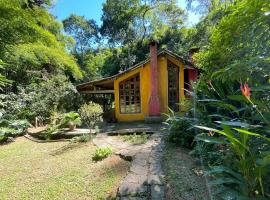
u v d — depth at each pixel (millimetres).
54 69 14641
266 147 2172
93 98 13359
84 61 31094
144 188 3271
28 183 4137
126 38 31297
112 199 3297
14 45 9352
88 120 7926
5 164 5285
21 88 11102
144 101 9797
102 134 7199
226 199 2084
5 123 8297
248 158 2002
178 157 4355
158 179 3473
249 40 2529
